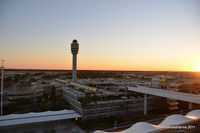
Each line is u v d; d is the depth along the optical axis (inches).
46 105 4965.6
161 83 5305.1
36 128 3481.8
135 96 5447.8
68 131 3326.8
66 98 5693.9
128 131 2432.3
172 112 4980.3
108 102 4365.2
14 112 4522.6
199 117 2933.1
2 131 3275.1
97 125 3715.6
